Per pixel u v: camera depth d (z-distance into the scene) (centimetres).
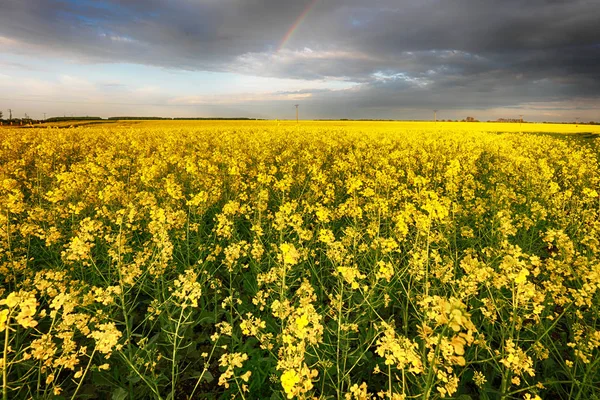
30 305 211
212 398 337
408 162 1357
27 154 1410
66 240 585
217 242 601
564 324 441
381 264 358
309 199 841
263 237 632
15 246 545
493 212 711
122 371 354
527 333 394
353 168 1227
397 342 255
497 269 476
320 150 1744
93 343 383
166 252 421
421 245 520
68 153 1584
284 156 1434
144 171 809
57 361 254
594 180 1049
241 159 1259
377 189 901
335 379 353
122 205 717
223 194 890
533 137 2481
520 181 1063
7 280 450
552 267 366
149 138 2180
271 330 411
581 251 541
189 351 387
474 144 1873
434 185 1061
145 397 338
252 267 533
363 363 356
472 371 356
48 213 616
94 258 502
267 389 343
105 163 1184
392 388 327
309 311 270
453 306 178
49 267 511
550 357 379
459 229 653
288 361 231
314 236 624
